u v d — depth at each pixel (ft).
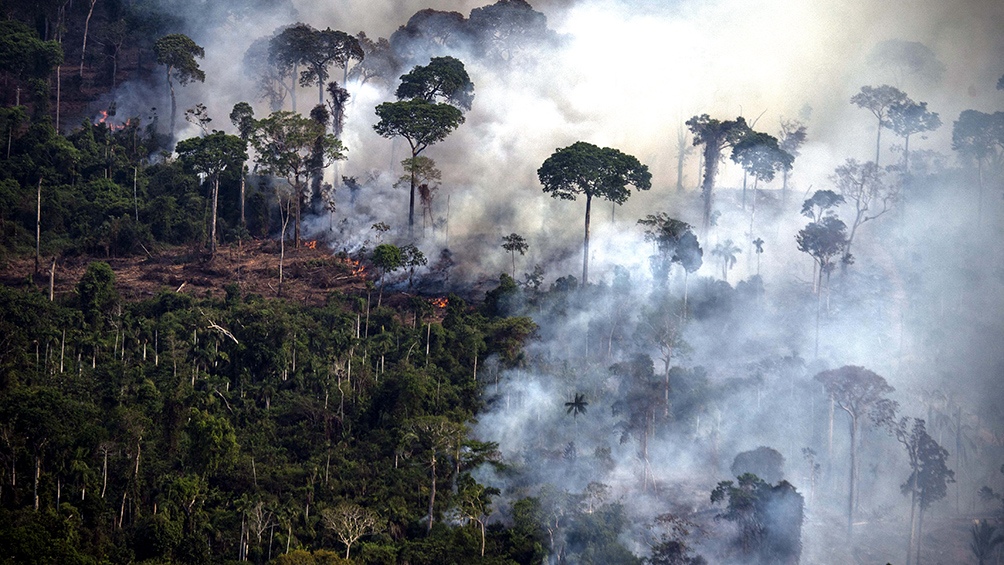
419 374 450.30
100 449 384.47
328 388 446.60
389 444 418.72
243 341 466.29
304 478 400.26
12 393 386.93
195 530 369.91
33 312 462.60
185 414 413.18
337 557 340.18
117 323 483.10
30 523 342.03
